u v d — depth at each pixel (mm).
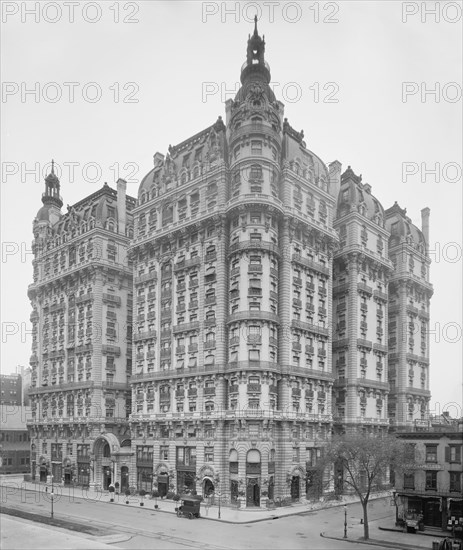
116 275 107375
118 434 101938
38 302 121812
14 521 60688
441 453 58188
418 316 116000
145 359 93125
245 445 74875
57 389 109688
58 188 131750
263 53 91625
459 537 53531
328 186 96062
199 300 85188
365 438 59438
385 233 107438
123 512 69938
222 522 62625
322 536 54469
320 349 87938
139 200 100250
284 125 91438
